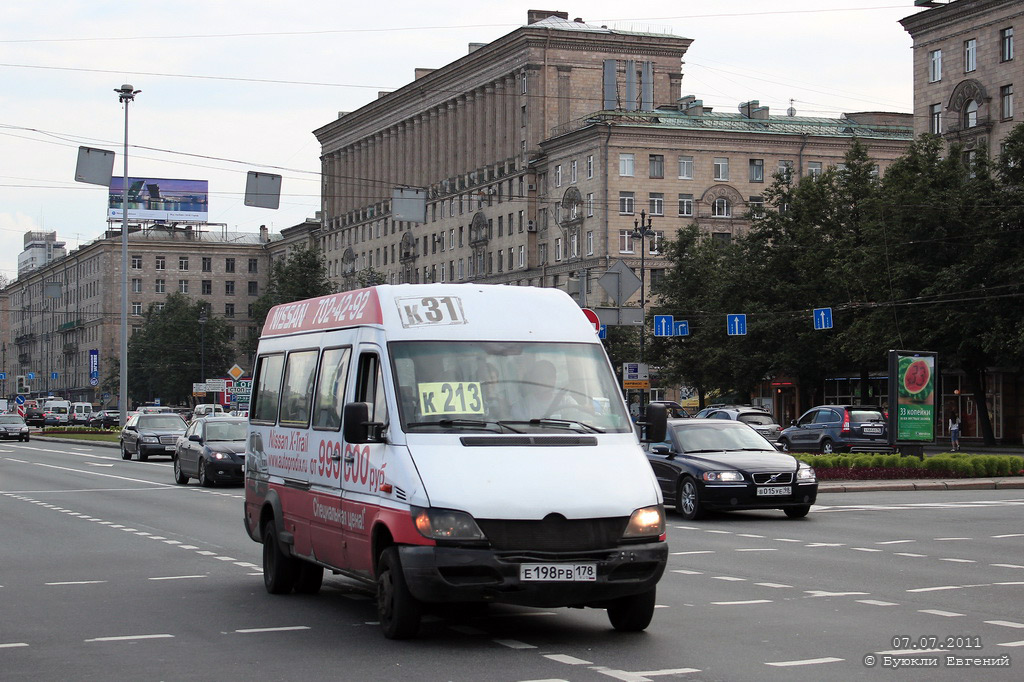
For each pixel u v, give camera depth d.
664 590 12.54
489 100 104.50
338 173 136.88
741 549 16.48
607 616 10.93
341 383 11.14
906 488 29.30
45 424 114.25
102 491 29.05
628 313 32.62
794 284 61.38
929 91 72.44
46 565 15.04
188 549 16.75
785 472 20.98
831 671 8.49
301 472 11.90
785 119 96.88
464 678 8.34
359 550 10.30
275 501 12.59
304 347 12.41
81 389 154.88
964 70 70.00
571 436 9.90
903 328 53.09
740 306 63.38
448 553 9.12
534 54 98.25
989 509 23.34
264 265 157.50
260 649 9.50
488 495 9.24
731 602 11.72
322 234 139.50
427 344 10.40
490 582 9.12
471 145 107.56
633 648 9.39
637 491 9.60
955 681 8.18
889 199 54.44
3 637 10.10
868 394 58.94
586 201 90.19
